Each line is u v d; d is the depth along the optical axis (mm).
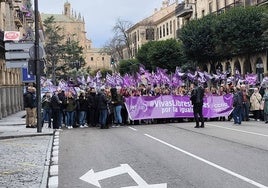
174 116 23953
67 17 156500
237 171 9617
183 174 9508
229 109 24562
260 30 38188
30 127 22562
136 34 101750
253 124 21312
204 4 57500
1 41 30922
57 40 93688
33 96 22594
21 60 19703
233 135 16484
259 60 41250
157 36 91750
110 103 22734
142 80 29797
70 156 12688
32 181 9281
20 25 49500
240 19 38656
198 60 47375
